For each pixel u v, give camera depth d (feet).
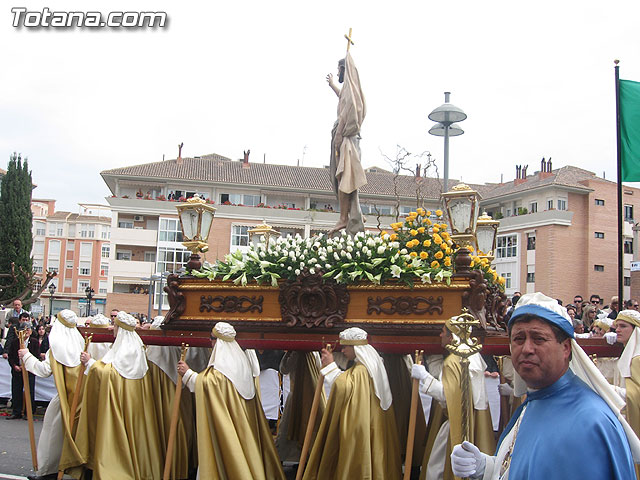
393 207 140.87
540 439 8.24
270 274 21.65
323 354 19.66
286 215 142.41
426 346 20.04
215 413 19.26
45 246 283.38
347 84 27.20
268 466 20.47
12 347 36.65
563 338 8.90
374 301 21.03
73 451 20.88
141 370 21.71
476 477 10.30
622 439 7.89
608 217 145.79
